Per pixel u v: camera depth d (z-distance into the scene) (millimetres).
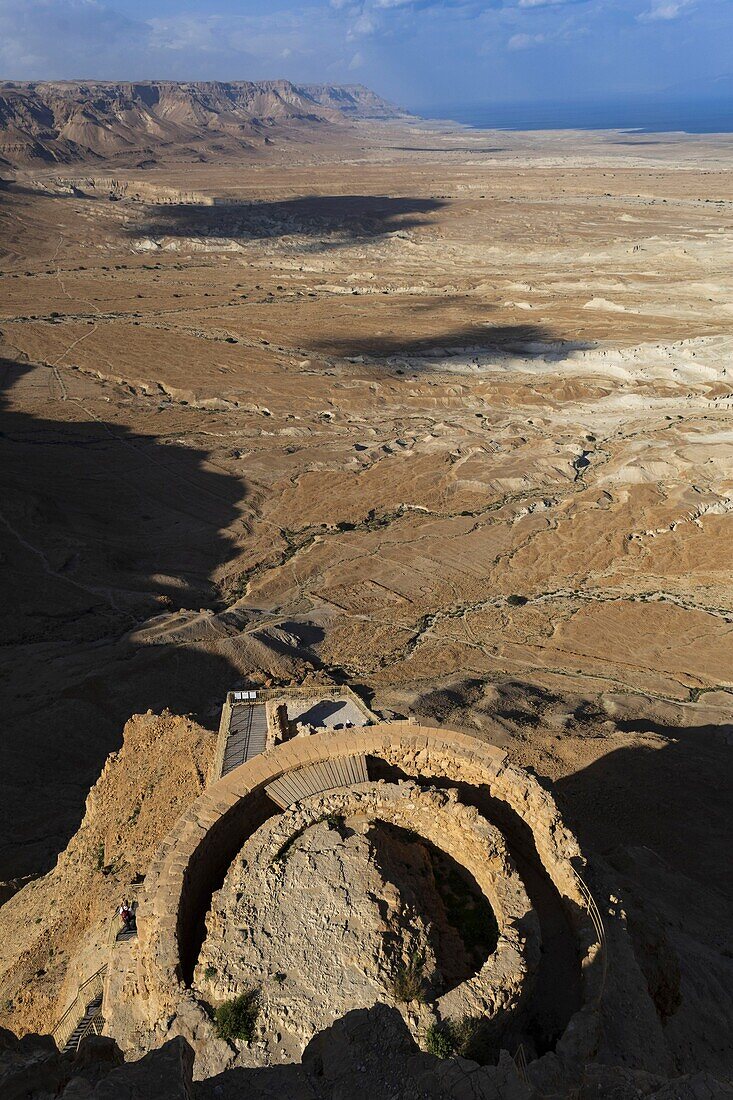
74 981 18906
